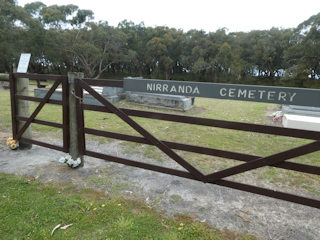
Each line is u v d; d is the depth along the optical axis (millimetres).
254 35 37688
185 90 2637
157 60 41375
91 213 2484
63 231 2207
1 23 29125
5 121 6531
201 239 2164
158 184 3213
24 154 4145
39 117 7277
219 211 2635
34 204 2602
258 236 2250
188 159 4258
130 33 40281
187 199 2863
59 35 34688
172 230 2277
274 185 3338
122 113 2998
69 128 3576
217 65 38500
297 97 2186
